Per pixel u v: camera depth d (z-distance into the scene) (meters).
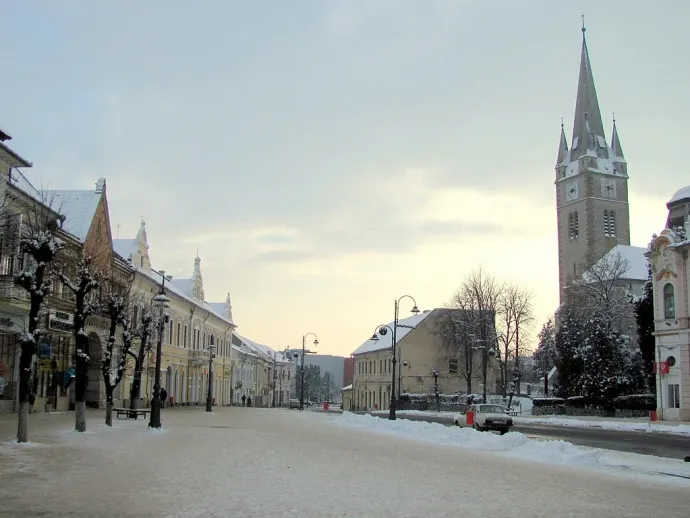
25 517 10.34
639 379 59.44
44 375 40.47
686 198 51.72
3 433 23.98
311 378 170.62
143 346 39.00
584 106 124.69
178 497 12.35
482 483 15.48
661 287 50.22
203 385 76.81
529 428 43.88
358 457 20.67
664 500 13.71
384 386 98.06
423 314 102.62
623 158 124.12
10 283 30.28
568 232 124.38
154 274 60.56
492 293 79.62
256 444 23.98
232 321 96.19
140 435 26.02
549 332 83.00
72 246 32.91
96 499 11.91
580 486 15.48
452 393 90.56
